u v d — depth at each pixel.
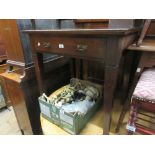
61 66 1.33
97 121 1.01
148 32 1.14
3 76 1.10
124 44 0.65
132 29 0.67
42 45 0.83
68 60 1.38
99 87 1.14
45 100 0.96
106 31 0.54
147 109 0.64
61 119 0.90
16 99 1.13
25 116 1.15
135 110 0.67
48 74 1.20
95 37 0.61
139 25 0.98
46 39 0.79
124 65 1.19
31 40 0.87
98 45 0.61
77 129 0.88
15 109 1.22
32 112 1.14
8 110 1.80
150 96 0.60
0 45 1.56
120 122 0.93
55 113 0.92
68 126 0.89
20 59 1.02
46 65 1.17
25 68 1.01
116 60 0.60
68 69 1.43
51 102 0.93
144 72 0.81
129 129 0.72
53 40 0.76
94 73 1.42
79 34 0.64
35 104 1.16
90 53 0.65
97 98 1.06
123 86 1.26
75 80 1.24
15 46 1.00
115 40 0.56
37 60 0.92
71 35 0.67
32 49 0.90
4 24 0.98
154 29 1.12
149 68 0.86
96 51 0.63
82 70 1.45
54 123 0.98
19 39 0.95
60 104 0.91
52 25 1.21
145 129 0.71
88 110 0.95
